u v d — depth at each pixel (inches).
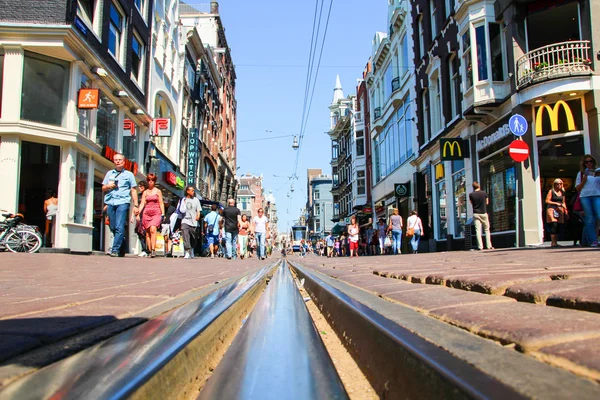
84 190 593.6
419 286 116.5
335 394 45.7
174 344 50.6
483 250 518.3
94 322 69.3
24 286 147.2
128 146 762.8
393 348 46.9
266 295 148.3
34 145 534.0
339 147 2150.6
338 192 2191.2
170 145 1021.8
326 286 130.7
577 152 528.7
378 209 1314.0
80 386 34.3
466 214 705.6
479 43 625.3
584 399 26.6
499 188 613.3
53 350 48.0
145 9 813.9
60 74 555.2
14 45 516.1
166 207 949.2
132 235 741.3
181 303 98.0
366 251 1253.1
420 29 933.2
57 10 530.6
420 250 935.0
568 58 522.9
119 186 410.6
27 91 527.5
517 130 520.4
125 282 164.9
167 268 284.0
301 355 62.6
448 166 775.7
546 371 32.7
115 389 33.6
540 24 576.4
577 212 404.8
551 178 550.6
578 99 529.0
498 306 70.9
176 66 1026.1
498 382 30.0
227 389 47.7
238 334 79.8
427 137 895.1
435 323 56.4
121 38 713.0
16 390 33.4
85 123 592.1
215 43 1581.0
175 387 43.8
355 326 70.1
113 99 674.2
